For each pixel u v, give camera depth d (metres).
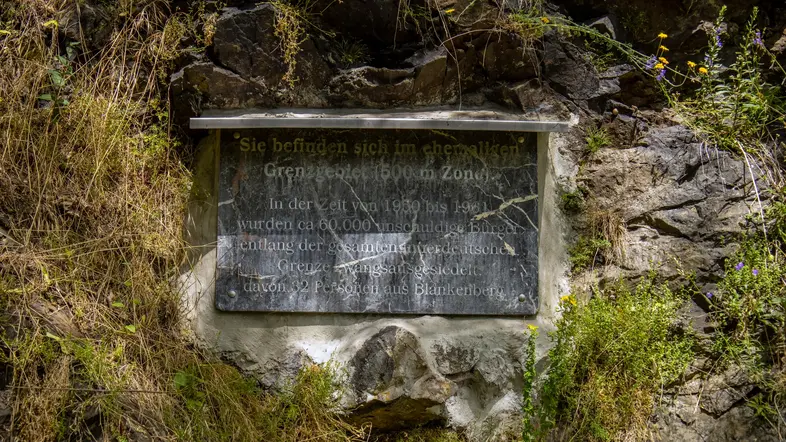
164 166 1.84
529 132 1.83
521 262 1.81
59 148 1.80
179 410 1.65
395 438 1.76
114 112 1.83
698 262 1.83
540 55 1.86
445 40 1.79
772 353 1.78
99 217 1.77
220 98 1.78
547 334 1.78
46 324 1.62
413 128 1.74
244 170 1.80
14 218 1.71
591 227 1.87
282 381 1.76
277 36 1.76
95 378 1.60
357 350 1.75
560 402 1.76
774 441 1.74
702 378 1.79
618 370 1.75
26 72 1.82
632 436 1.73
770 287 1.79
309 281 1.78
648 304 1.79
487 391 1.79
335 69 1.81
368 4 1.79
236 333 1.78
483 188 1.82
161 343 1.72
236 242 1.79
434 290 1.79
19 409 1.54
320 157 1.81
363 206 1.80
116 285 1.74
